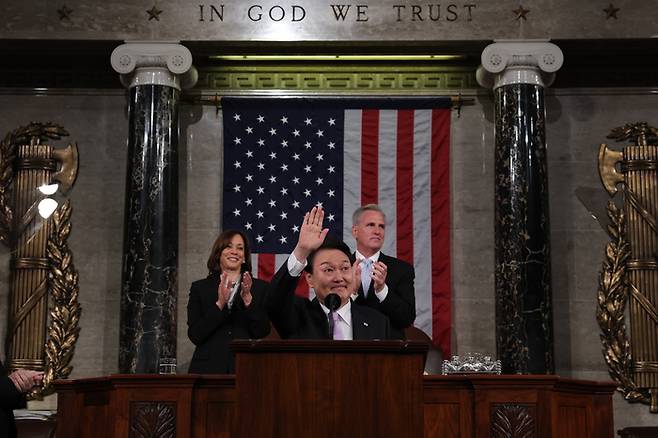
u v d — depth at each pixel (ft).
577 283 64.28
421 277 63.57
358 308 34.12
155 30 61.52
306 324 33.17
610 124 65.98
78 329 63.67
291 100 65.21
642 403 62.34
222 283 37.76
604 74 66.39
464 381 31.81
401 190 64.39
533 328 58.39
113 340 63.67
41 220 64.54
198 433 31.09
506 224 59.77
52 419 51.21
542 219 59.67
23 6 61.67
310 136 64.85
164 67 61.16
